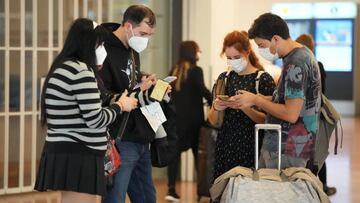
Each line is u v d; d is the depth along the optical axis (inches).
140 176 245.4
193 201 386.9
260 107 223.9
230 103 232.1
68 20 405.4
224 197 211.6
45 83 200.8
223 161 255.1
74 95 197.8
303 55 218.5
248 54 252.5
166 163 246.8
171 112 247.9
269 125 216.7
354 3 898.1
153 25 228.5
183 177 452.4
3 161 394.3
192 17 443.8
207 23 442.6
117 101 212.7
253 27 225.0
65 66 198.5
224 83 258.7
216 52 446.9
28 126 400.2
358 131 742.5
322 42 910.4
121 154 228.1
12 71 392.5
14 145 397.7
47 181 202.2
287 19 905.5
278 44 221.1
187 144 389.1
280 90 223.6
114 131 222.7
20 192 400.5
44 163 203.6
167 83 234.8
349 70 916.0
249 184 206.5
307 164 225.9
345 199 390.3
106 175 213.9
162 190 417.7
